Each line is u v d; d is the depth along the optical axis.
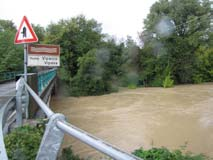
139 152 8.27
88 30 40.44
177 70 45.72
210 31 47.91
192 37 45.06
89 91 33.47
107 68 36.88
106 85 34.69
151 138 13.38
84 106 24.36
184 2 47.31
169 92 33.44
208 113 19.53
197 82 45.97
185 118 18.02
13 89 16.83
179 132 14.50
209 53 46.72
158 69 44.38
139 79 43.31
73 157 7.25
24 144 4.24
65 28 38.81
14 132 4.60
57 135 1.90
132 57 44.41
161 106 23.05
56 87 30.91
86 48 38.81
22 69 34.16
